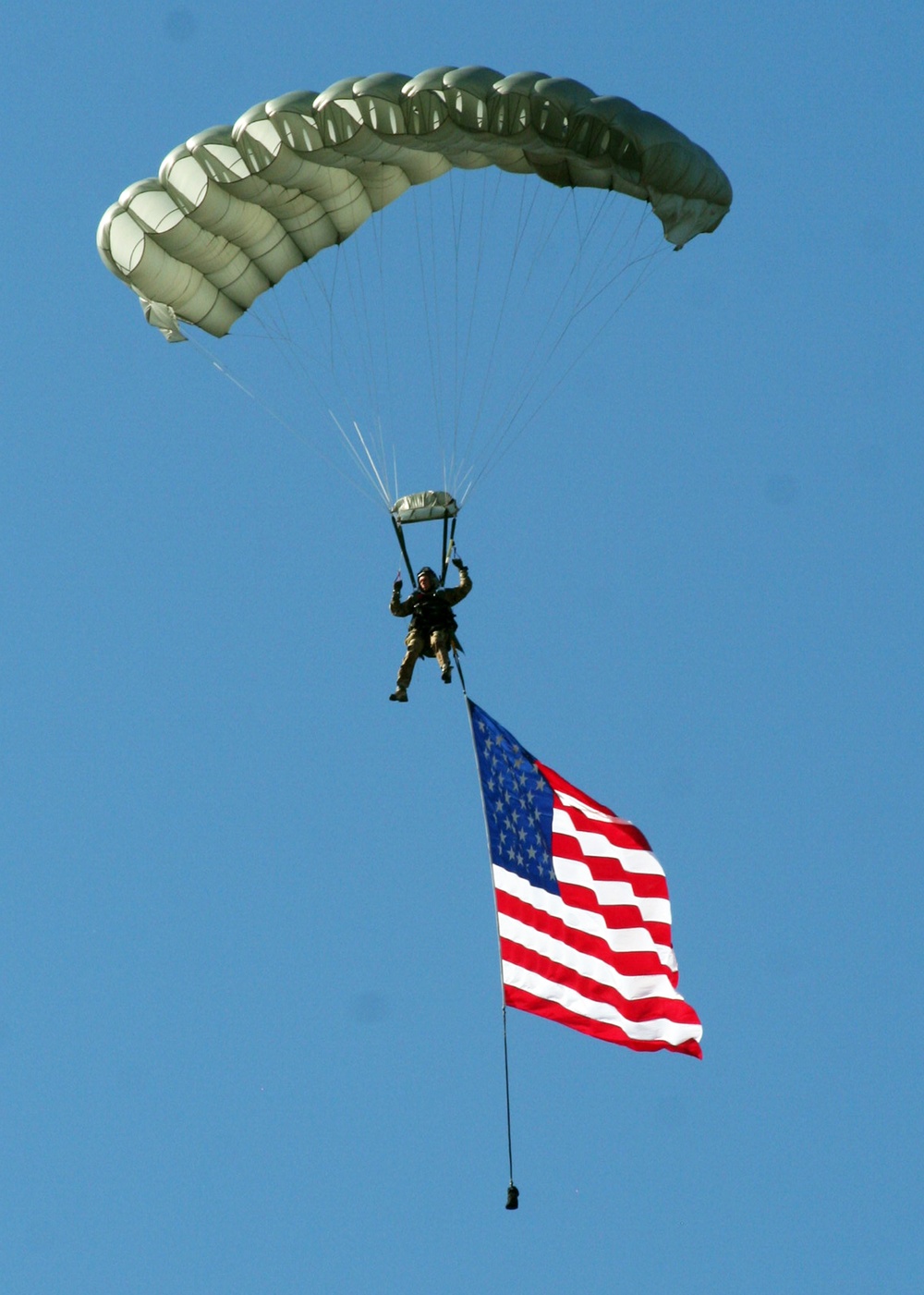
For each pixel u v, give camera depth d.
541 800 99.75
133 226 102.56
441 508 99.12
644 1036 94.94
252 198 100.31
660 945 97.06
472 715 98.69
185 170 100.19
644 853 99.12
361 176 102.12
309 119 95.56
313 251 106.31
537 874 97.56
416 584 99.88
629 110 92.88
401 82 93.75
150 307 106.00
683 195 94.50
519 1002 95.06
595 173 99.06
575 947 96.50
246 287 106.38
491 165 102.19
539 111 92.50
